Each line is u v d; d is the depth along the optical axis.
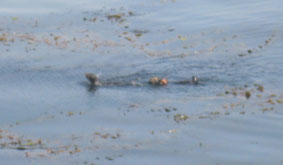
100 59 89.00
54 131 65.38
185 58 88.69
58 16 109.81
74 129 65.81
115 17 109.56
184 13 112.31
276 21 104.19
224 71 82.56
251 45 94.00
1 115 69.69
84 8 115.19
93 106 71.81
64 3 118.81
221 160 58.41
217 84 78.19
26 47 93.81
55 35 99.69
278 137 63.09
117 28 104.06
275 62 85.44
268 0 118.94
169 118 67.88
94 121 67.69
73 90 77.12
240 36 98.50
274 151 60.19
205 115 68.44
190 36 99.75
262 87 76.12
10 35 98.94
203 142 62.16
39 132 65.12
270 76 80.44
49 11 112.94
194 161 58.28
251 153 59.78
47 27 103.62
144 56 90.19
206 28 103.44
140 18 109.56
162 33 101.69
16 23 105.12
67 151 60.53
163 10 114.31
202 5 117.44
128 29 103.81
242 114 68.44
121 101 73.19
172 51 92.62
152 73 82.50
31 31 101.38
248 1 119.12
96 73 82.94
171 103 72.19
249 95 73.81
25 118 68.88
